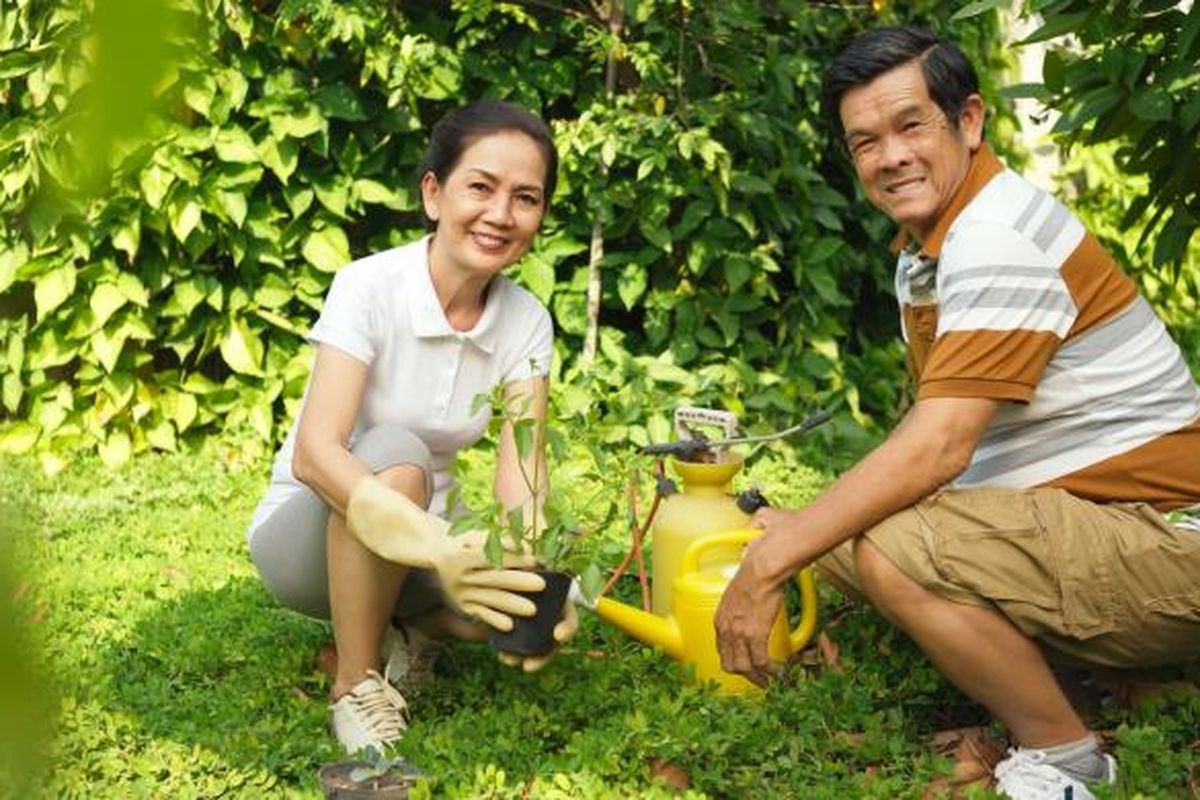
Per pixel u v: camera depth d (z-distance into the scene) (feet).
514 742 8.82
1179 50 9.73
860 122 8.50
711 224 17.66
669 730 8.66
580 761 8.45
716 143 16.40
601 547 8.89
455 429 9.70
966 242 8.25
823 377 18.25
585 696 9.44
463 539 8.38
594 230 17.38
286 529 9.46
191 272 16.88
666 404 16.35
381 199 17.19
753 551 8.45
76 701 9.30
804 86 18.22
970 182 8.54
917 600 8.16
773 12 18.49
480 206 8.95
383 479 8.86
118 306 16.43
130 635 11.21
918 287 8.87
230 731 9.17
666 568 10.16
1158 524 8.17
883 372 19.16
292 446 9.75
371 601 8.96
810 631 10.03
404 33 16.94
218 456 17.19
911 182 8.48
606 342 17.44
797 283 18.04
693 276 18.17
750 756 8.71
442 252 9.28
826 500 8.30
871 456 8.27
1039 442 8.61
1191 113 9.89
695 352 17.83
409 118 17.12
